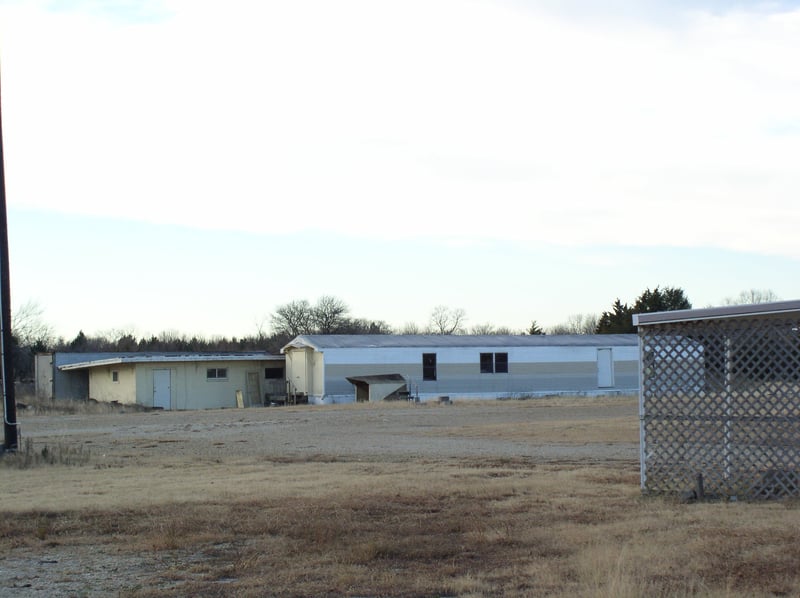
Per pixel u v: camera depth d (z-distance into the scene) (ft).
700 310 39.34
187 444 73.15
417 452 63.05
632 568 25.30
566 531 31.30
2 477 50.03
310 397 148.46
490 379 151.84
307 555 28.53
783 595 23.17
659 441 40.50
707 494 39.40
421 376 148.56
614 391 158.51
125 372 152.46
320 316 271.49
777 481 38.81
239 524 33.30
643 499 38.65
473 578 25.53
